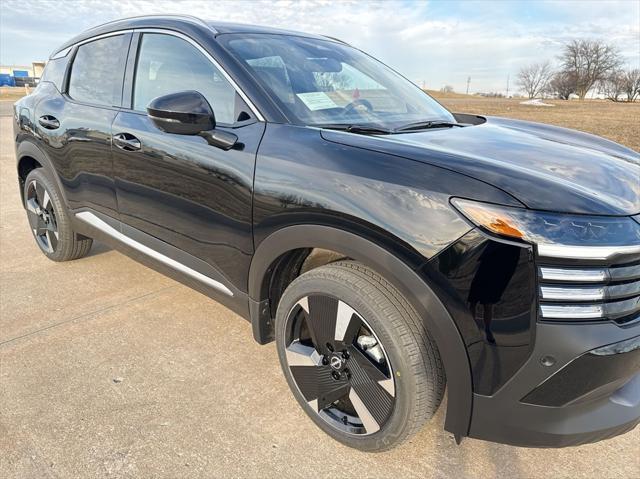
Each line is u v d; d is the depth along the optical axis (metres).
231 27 2.51
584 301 1.43
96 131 2.75
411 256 1.55
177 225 2.38
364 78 2.66
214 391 2.24
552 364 1.44
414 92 2.92
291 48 2.54
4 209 5.21
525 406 1.52
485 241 1.45
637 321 1.50
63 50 3.41
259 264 2.01
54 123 3.10
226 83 2.20
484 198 1.48
